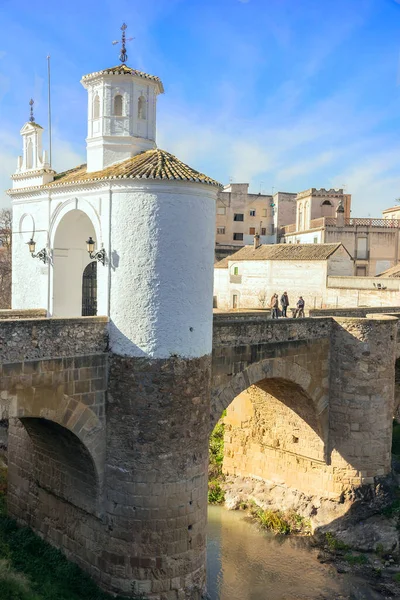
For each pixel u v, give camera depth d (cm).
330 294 4922
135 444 1847
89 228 2245
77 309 2269
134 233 1825
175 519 1875
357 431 2625
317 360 2591
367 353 2606
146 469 1848
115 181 1828
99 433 1880
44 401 1733
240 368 2234
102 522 1916
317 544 2555
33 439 2122
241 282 5812
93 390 1855
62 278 2211
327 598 2173
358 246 6025
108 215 1869
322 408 2647
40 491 2184
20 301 2352
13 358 1652
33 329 1695
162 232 1816
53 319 1739
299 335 2484
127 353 1845
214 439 3319
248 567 2381
